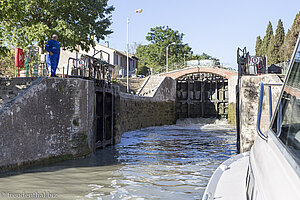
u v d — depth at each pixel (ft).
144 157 37.78
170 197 20.83
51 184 23.70
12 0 39.06
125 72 144.15
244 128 33.73
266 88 32.89
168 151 43.68
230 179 8.94
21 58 41.83
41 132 31.07
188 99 116.57
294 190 3.75
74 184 23.97
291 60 6.51
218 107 115.55
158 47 246.47
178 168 31.04
